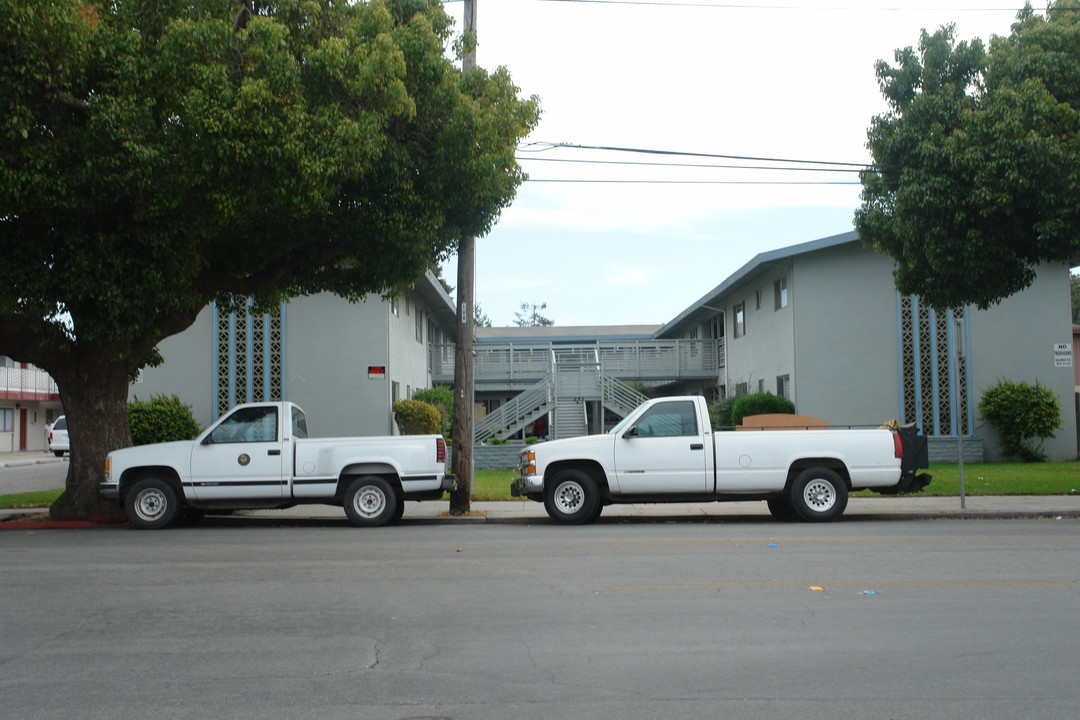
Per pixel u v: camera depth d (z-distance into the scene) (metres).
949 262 15.62
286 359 25.58
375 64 12.38
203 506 14.07
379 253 14.76
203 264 14.99
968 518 14.84
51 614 7.59
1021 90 14.70
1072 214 14.65
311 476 14.00
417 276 15.47
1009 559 9.99
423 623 7.17
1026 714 5.02
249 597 8.21
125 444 15.50
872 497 17.56
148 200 12.72
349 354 25.61
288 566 9.92
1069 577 8.88
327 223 14.53
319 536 12.81
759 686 5.54
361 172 12.77
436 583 8.80
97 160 11.84
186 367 25.58
